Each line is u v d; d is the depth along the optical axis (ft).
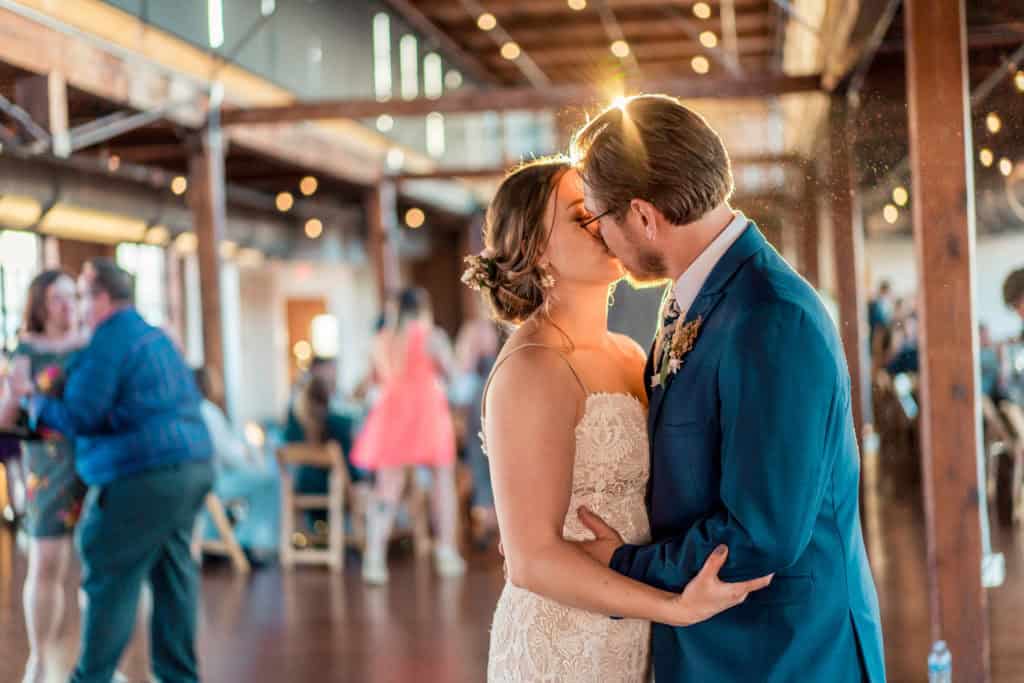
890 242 17.28
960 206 11.59
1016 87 11.18
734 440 5.64
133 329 12.05
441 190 45.57
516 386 6.24
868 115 11.79
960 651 11.81
